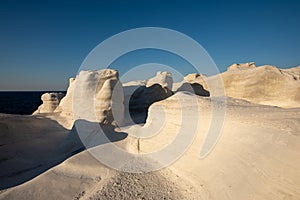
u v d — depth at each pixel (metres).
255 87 22.11
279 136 5.39
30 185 6.96
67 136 13.19
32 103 65.81
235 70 25.36
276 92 21.20
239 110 8.92
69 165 8.49
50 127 15.50
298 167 4.30
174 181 7.03
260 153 5.20
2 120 12.50
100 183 7.13
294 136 5.18
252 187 4.67
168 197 6.13
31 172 8.62
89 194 6.36
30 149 11.38
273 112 8.11
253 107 9.77
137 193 6.39
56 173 7.91
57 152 11.37
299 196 3.88
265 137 5.58
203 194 5.68
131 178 7.48
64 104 17.95
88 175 7.86
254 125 6.38
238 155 5.65
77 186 7.00
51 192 6.55
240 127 6.55
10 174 8.48
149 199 6.05
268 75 21.77
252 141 5.70
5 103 64.50
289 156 4.64
